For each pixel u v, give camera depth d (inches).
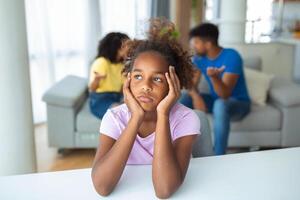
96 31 165.6
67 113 112.6
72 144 115.0
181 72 43.0
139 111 37.7
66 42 159.3
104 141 42.0
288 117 114.5
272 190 37.6
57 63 158.2
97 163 38.0
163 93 37.8
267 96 124.4
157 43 41.9
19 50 75.7
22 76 77.5
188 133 42.0
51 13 151.5
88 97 128.6
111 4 172.9
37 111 152.4
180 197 36.1
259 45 158.2
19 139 79.4
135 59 39.6
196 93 109.2
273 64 161.5
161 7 188.9
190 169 42.1
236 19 171.8
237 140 115.4
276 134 116.2
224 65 106.4
